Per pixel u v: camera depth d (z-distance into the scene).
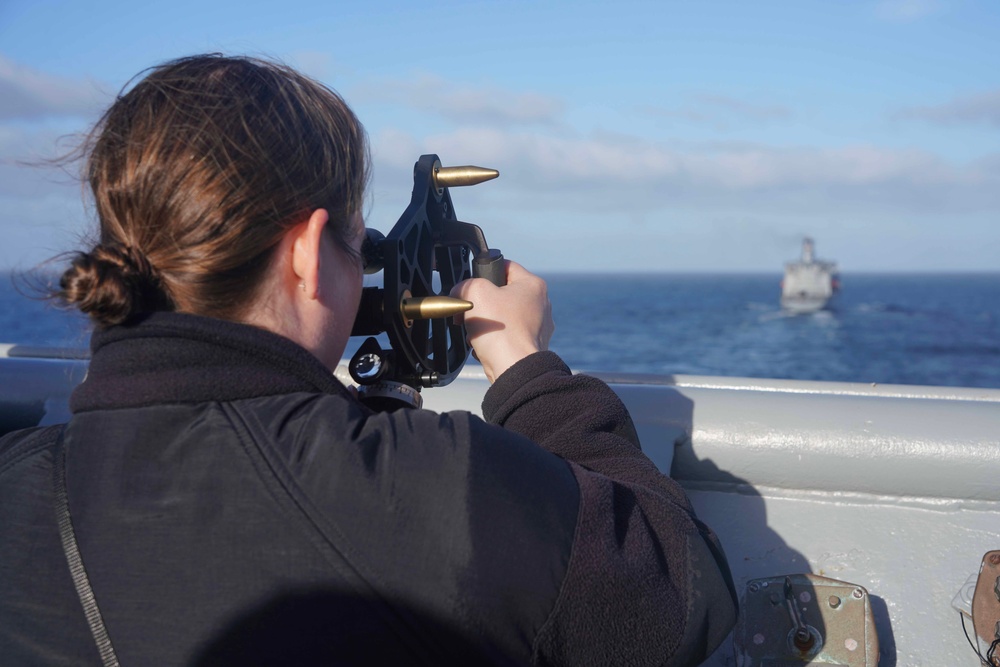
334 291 0.78
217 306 0.72
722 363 40.00
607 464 0.81
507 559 0.65
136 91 0.73
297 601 0.64
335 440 0.68
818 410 1.33
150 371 0.69
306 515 0.65
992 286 151.00
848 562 1.27
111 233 0.72
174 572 0.66
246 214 0.69
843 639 1.15
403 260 0.88
